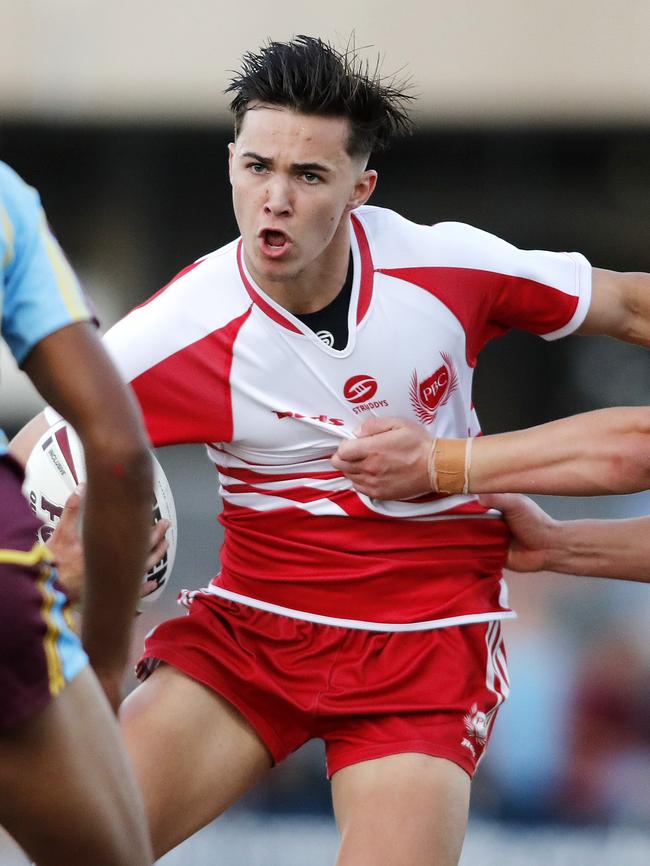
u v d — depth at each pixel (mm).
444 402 11555
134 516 7402
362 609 11406
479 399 37875
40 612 7109
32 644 7043
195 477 27953
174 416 11258
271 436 11289
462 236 11516
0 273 7078
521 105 35031
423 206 37562
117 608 7742
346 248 11070
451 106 34969
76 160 37750
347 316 11125
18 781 7242
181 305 11211
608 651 20344
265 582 11578
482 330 11688
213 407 11234
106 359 7340
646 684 20031
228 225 38844
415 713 11156
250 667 11469
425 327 11242
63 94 35500
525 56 34656
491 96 34781
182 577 22531
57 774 7266
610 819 19188
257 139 10344
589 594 20734
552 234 37594
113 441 7188
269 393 11195
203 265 11430
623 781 19406
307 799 18609
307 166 10289
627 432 11258
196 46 35156
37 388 7379
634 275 11992
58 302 7250
